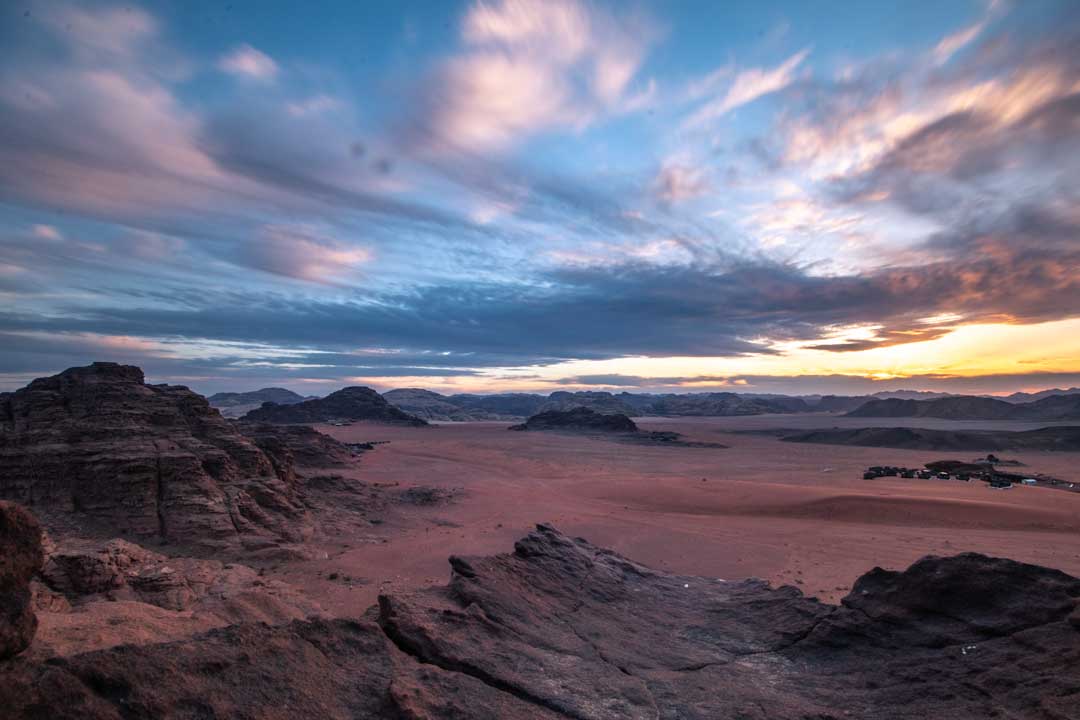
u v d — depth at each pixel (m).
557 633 16.91
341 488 69.56
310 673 11.14
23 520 9.78
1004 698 12.76
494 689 12.45
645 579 23.97
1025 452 160.75
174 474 45.28
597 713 12.27
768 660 16.72
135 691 9.29
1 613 9.16
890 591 17.56
